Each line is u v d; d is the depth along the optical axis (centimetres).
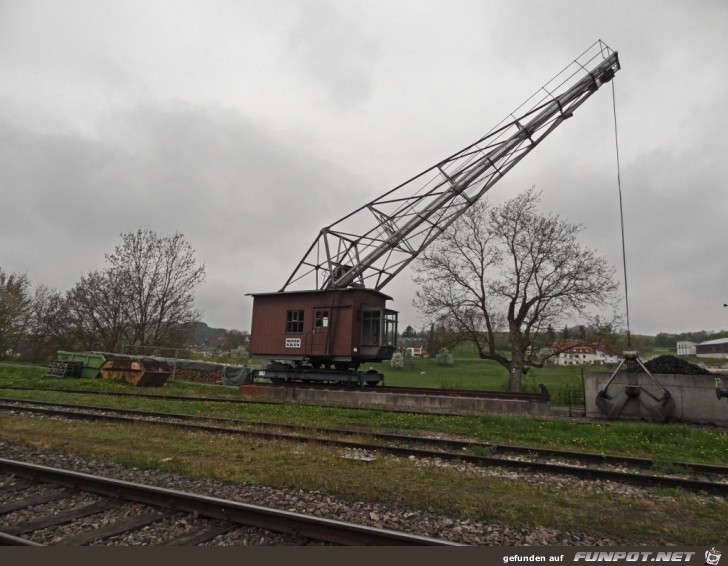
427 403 1828
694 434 1219
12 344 4147
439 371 4791
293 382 2395
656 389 1595
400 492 670
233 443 1004
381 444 1006
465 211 2562
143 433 1089
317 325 2333
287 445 987
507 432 1241
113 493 591
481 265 2628
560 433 1231
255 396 2191
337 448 972
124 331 3488
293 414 1512
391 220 2492
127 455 844
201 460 843
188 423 1220
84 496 602
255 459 864
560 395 2345
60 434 1052
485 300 2606
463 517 582
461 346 2755
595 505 661
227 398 1988
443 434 1233
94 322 3453
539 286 2522
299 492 661
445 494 669
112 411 1445
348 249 2508
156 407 1576
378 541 457
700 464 865
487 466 859
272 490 667
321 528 477
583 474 806
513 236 2562
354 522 553
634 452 1051
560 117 2498
